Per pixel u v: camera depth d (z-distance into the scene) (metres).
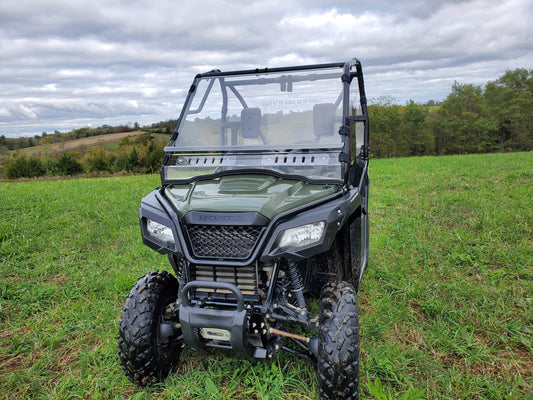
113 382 2.94
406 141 64.50
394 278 4.56
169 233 2.75
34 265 5.57
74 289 4.66
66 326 3.80
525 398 2.64
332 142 3.21
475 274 4.67
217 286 2.48
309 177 2.93
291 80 3.39
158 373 2.89
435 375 2.89
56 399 2.84
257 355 2.60
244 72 3.50
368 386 2.52
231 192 2.78
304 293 3.28
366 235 4.37
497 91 71.69
